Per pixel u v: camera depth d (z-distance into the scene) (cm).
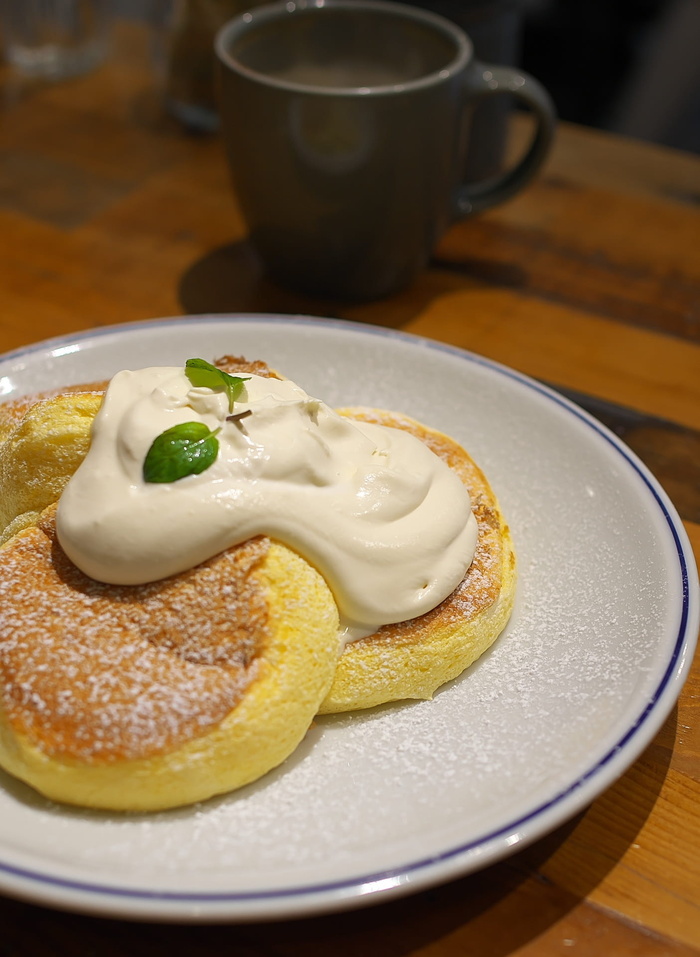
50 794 27
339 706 29
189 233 52
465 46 45
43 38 65
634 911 26
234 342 40
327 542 29
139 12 88
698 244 53
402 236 45
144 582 28
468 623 30
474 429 38
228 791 27
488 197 48
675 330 47
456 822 25
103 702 27
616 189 58
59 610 28
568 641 31
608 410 42
